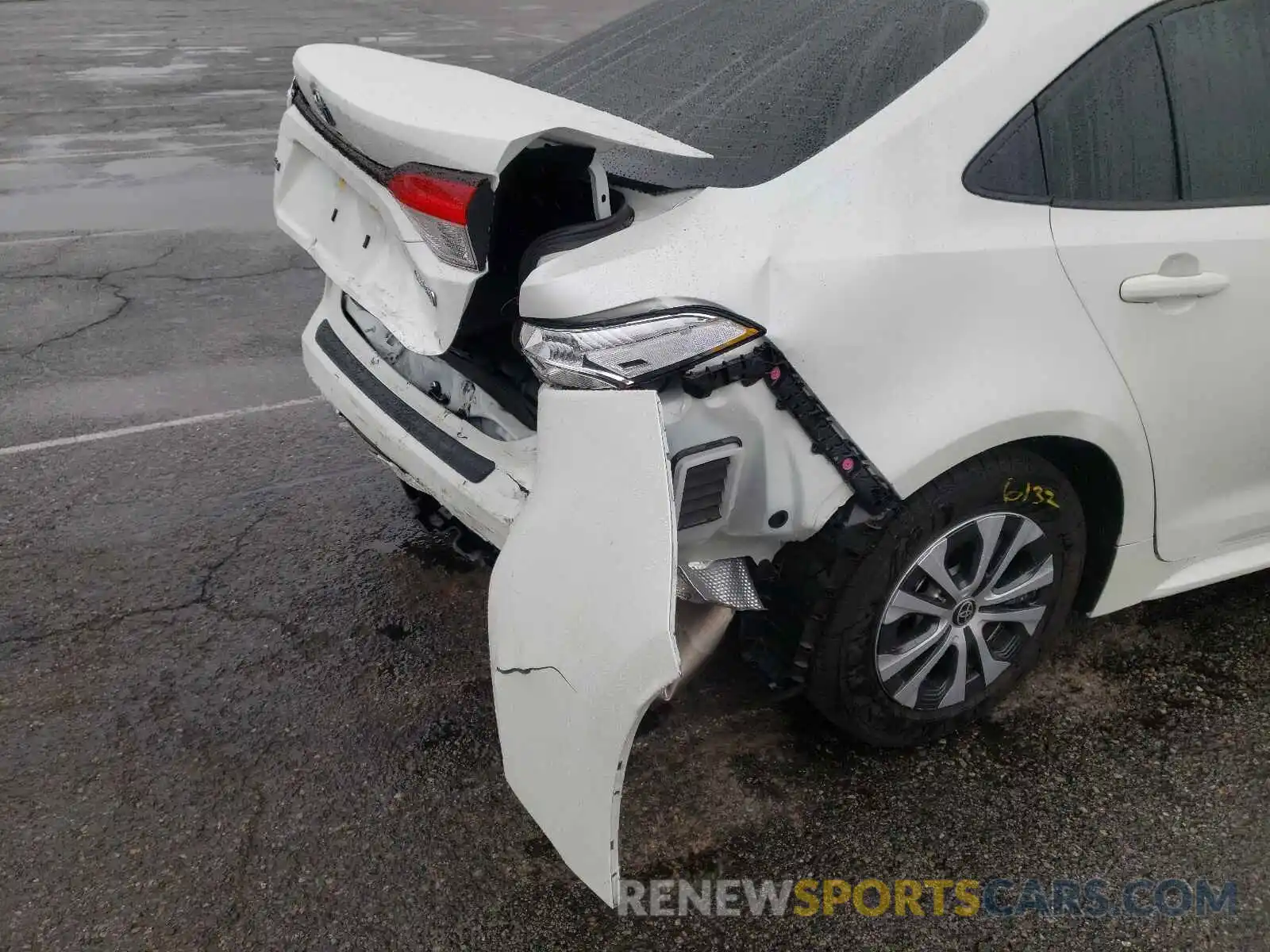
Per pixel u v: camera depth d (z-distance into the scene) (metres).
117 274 5.73
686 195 1.95
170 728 2.55
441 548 3.33
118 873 2.16
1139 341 2.24
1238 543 2.77
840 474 1.96
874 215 1.98
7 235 6.34
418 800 2.37
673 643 1.62
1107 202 2.21
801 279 1.89
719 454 1.85
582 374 1.77
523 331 1.84
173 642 2.86
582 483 1.77
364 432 2.45
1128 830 2.32
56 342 4.82
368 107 1.93
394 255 2.11
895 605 2.21
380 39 14.77
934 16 2.32
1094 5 2.21
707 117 2.27
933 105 2.08
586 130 1.76
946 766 2.48
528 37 15.30
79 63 12.66
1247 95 2.39
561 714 1.77
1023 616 2.46
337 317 2.73
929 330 2.01
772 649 2.23
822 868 2.21
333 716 2.62
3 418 4.08
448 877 2.18
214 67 12.57
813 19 2.53
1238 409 2.46
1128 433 2.29
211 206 7.11
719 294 1.82
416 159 1.87
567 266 1.81
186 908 2.09
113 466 3.76
